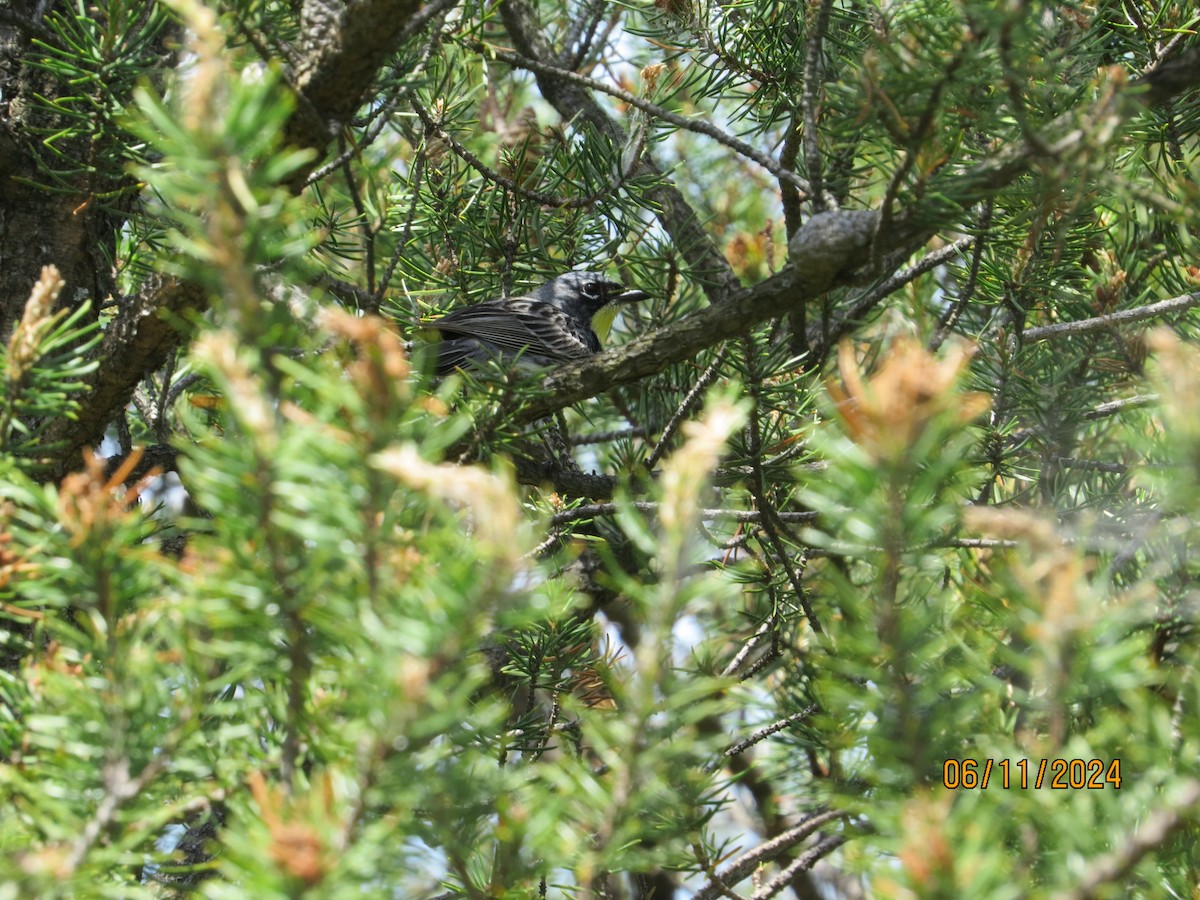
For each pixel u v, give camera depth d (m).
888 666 2.64
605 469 8.55
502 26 8.77
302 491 2.49
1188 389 2.54
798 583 5.59
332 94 4.24
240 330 2.58
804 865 4.63
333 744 2.64
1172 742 2.66
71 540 2.75
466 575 2.28
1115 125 3.85
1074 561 2.31
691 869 4.48
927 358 2.36
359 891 2.33
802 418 6.18
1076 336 6.22
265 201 2.90
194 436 5.59
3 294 5.39
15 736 3.03
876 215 4.44
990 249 6.23
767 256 7.94
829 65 6.29
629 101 5.23
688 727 3.52
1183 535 3.48
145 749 2.74
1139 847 2.24
